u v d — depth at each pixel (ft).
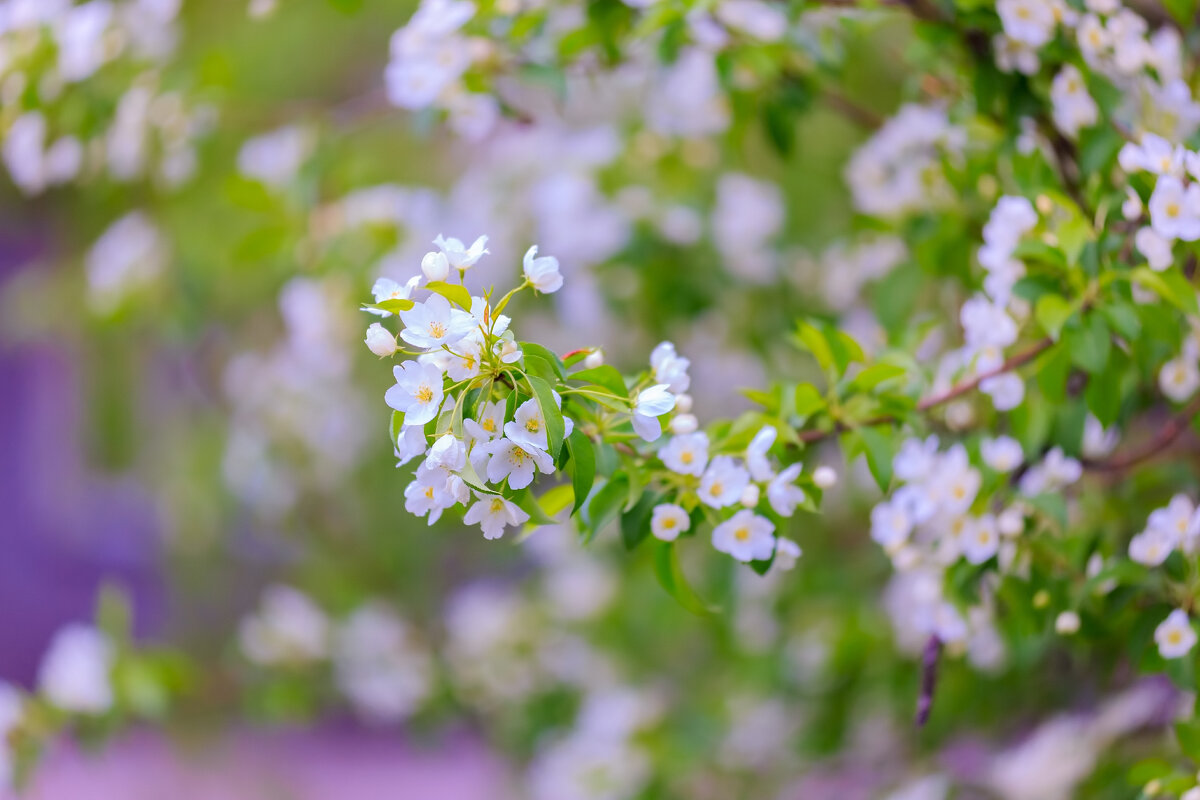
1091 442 7.73
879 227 8.05
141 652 10.03
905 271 8.05
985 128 7.70
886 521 7.30
